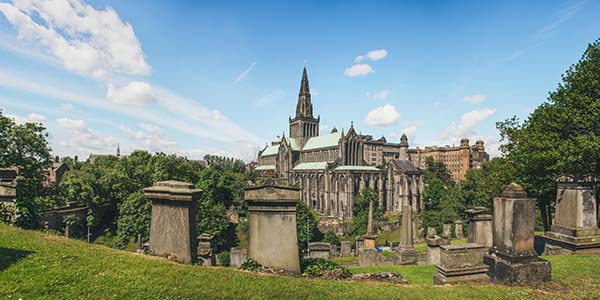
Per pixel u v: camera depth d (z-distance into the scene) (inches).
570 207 729.0
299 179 5241.1
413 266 811.4
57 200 2033.7
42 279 346.3
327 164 4574.3
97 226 2304.4
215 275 416.8
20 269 363.3
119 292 339.3
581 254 673.0
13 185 684.1
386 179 4653.1
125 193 2358.5
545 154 908.6
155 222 507.2
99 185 2278.5
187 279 391.2
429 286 471.2
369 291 425.7
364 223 3149.6
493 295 433.4
